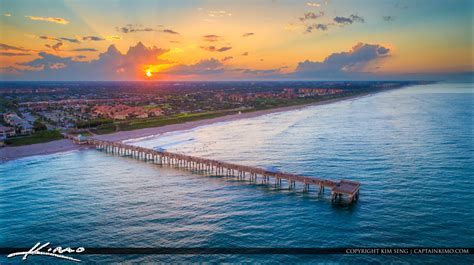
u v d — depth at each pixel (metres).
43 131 134.00
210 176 78.81
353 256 42.09
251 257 42.41
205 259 42.12
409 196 61.31
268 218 53.69
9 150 109.56
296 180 66.50
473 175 72.56
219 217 54.31
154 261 41.88
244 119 193.75
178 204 60.28
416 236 46.69
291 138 124.25
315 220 52.56
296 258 41.97
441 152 94.31
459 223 50.12
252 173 73.31
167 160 95.19
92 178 78.62
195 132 148.38
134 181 75.62
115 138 133.38
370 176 73.69
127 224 52.12
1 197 65.44
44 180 77.19
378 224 50.56
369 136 123.06
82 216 55.44
